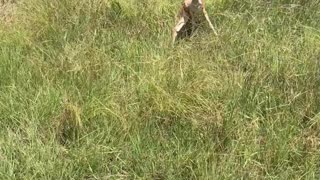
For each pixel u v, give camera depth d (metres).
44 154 4.44
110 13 6.10
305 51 5.37
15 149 4.54
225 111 4.79
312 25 5.82
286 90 5.01
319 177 4.32
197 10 5.70
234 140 4.51
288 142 4.52
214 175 4.22
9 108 4.87
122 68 5.25
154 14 6.03
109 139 4.63
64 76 5.18
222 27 5.79
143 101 4.88
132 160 4.47
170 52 5.34
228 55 5.45
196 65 5.14
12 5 6.41
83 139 4.64
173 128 4.75
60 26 5.84
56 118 4.78
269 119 4.75
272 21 5.81
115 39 5.70
